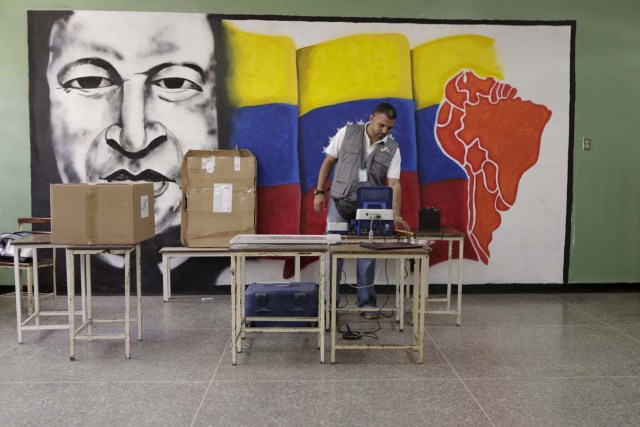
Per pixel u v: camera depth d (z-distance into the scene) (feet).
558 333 14.56
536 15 18.67
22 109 17.88
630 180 19.10
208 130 18.25
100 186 12.14
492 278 19.06
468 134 18.76
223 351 12.94
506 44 18.66
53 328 13.48
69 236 12.17
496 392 10.68
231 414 9.67
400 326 14.74
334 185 18.48
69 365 11.96
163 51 18.02
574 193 19.07
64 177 18.08
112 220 12.19
